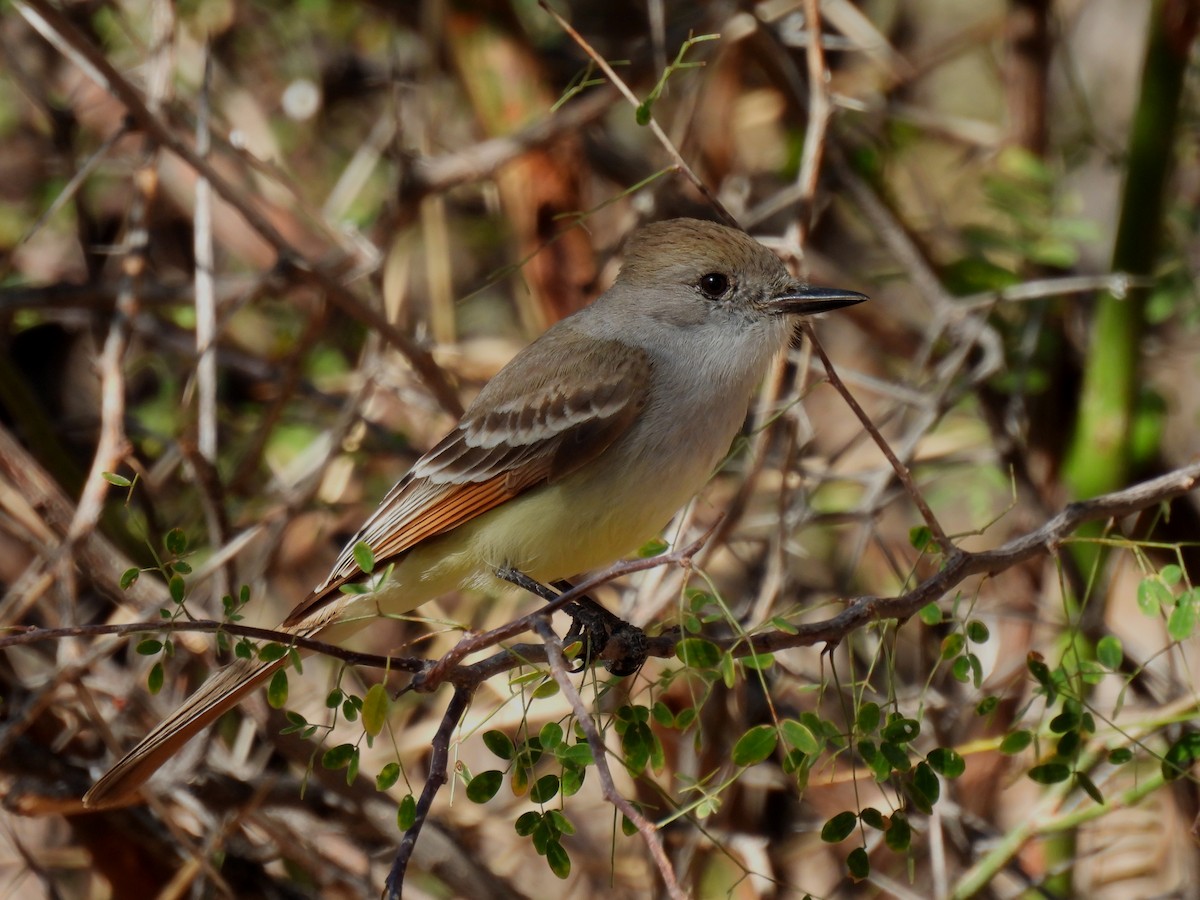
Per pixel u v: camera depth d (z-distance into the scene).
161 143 9.47
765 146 12.91
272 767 10.14
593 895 10.60
